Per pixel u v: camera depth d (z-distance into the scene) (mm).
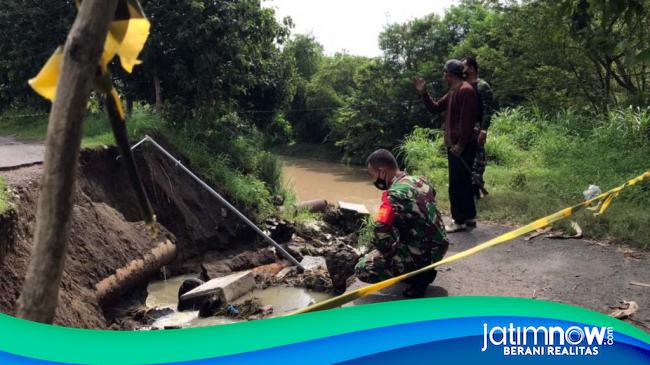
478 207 7586
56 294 1233
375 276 4508
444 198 8523
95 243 7355
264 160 14422
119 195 9641
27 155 8859
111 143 9906
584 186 8164
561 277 5004
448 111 6199
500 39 18203
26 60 12578
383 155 4543
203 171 11625
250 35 13594
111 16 1208
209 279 9195
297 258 10188
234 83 13430
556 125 12750
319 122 40156
